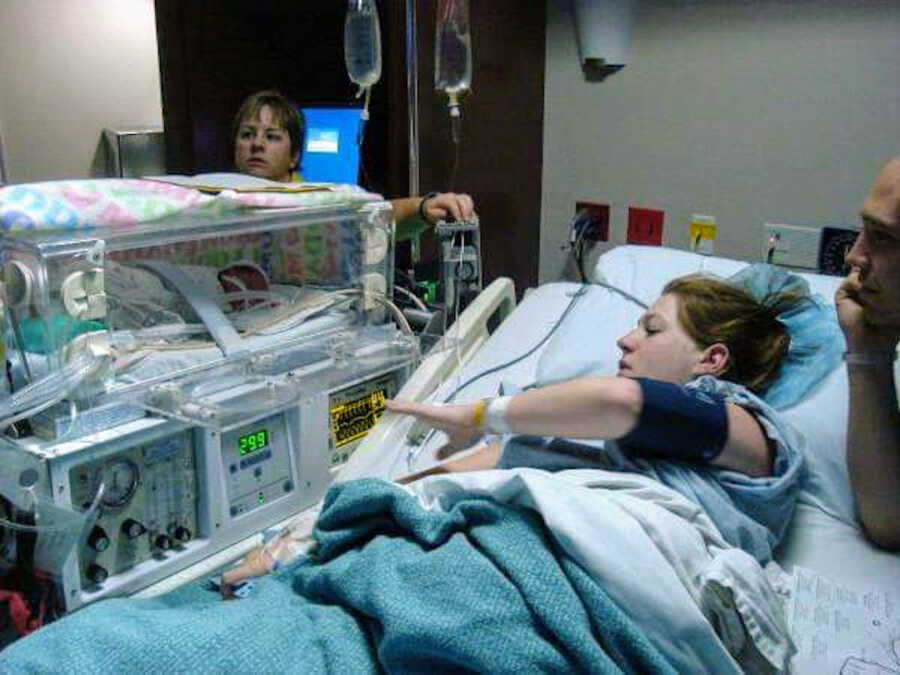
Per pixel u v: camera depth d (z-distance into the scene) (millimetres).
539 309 1805
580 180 2152
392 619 807
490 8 1991
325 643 840
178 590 1109
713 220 1925
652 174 2012
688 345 1276
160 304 1320
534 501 899
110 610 881
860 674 946
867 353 1172
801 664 966
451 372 1583
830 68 1690
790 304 1439
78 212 1085
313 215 1378
